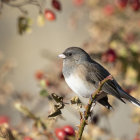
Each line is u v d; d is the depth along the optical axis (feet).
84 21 56.13
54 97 25.67
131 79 37.11
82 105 25.94
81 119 25.48
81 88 32.63
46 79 35.86
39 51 59.47
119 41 39.22
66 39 59.16
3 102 37.81
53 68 37.99
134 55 37.83
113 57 37.14
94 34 39.68
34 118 29.43
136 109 33.63
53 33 60.64
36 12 54.85
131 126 48.80
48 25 61.05
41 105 36.94
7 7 57.21
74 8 60.64
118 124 48.96
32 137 29.12
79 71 32.55
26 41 60.80
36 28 60.59
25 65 58.80
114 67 37.73
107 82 31.12
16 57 59.82
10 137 28.09
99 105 34.68
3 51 60.29
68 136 28.94
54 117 25.85
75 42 57.57
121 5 40.78
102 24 40.06
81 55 33.50
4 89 37.83
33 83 55.06
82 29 57.21
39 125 29.30
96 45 38.32
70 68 33.19
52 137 29.30
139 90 36.09
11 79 55.01
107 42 38.83
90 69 32.68
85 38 57.06
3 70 39.55
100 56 37.68
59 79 36.27
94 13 41.29
